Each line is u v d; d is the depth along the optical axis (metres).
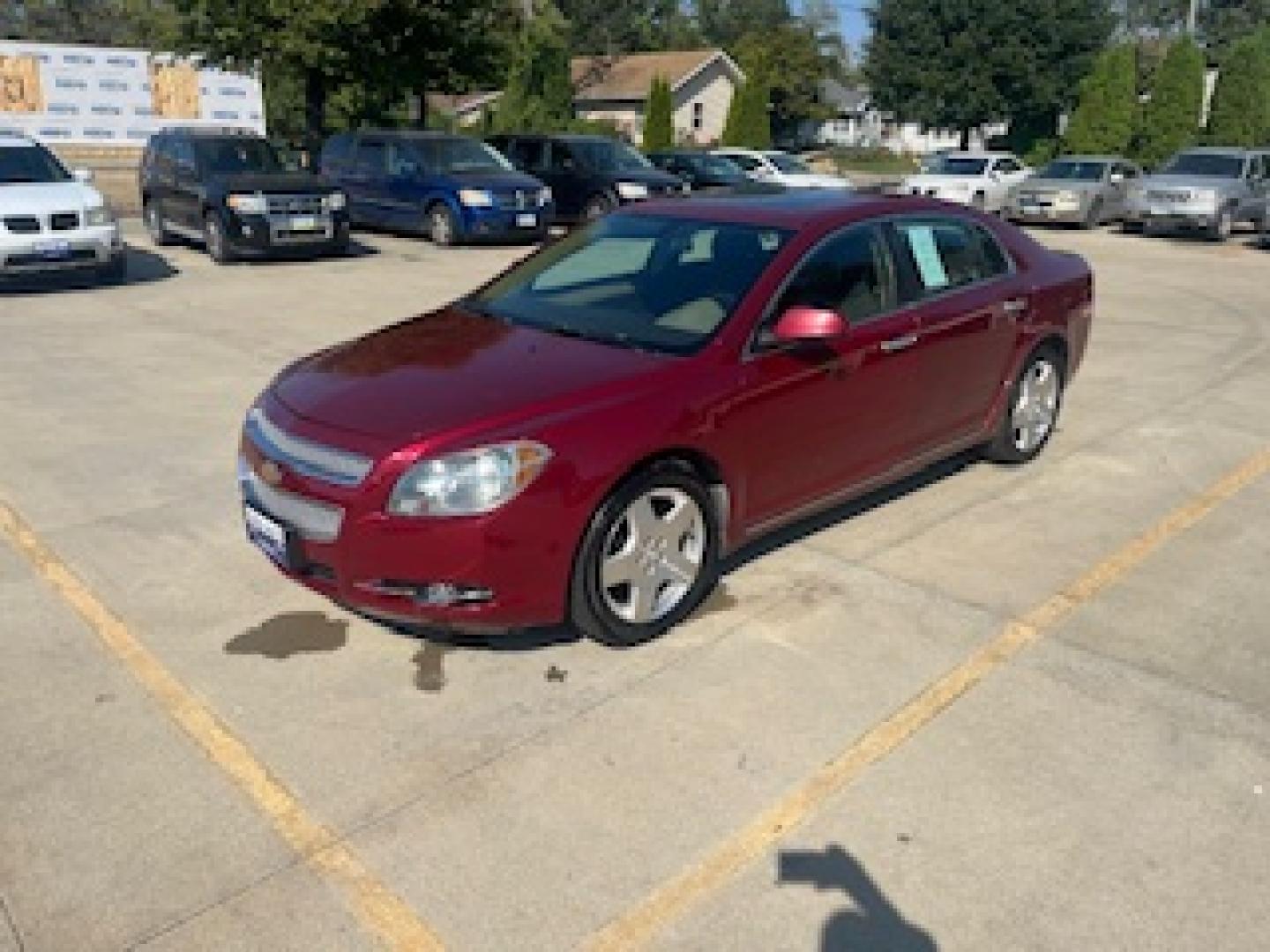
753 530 4.15
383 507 3.31
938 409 4.96
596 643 3.80
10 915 2.54
